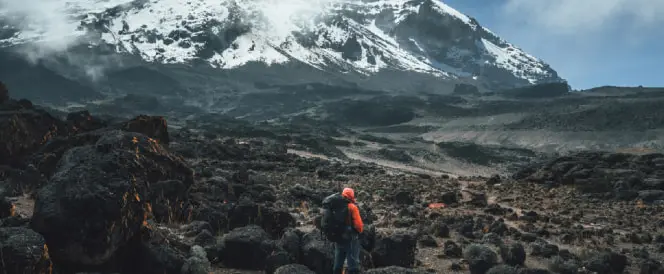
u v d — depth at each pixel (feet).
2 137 55.01
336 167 110.01
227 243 24.93
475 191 72.59
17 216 23.80
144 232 21.86
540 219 46.39
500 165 348.59
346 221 19.99
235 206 33.65
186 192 35.86
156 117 68.03
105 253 18.80
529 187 77.00
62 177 19.70
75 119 74.38
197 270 21.83
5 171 49.24
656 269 27.12
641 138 485.56
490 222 41.73
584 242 35.70
